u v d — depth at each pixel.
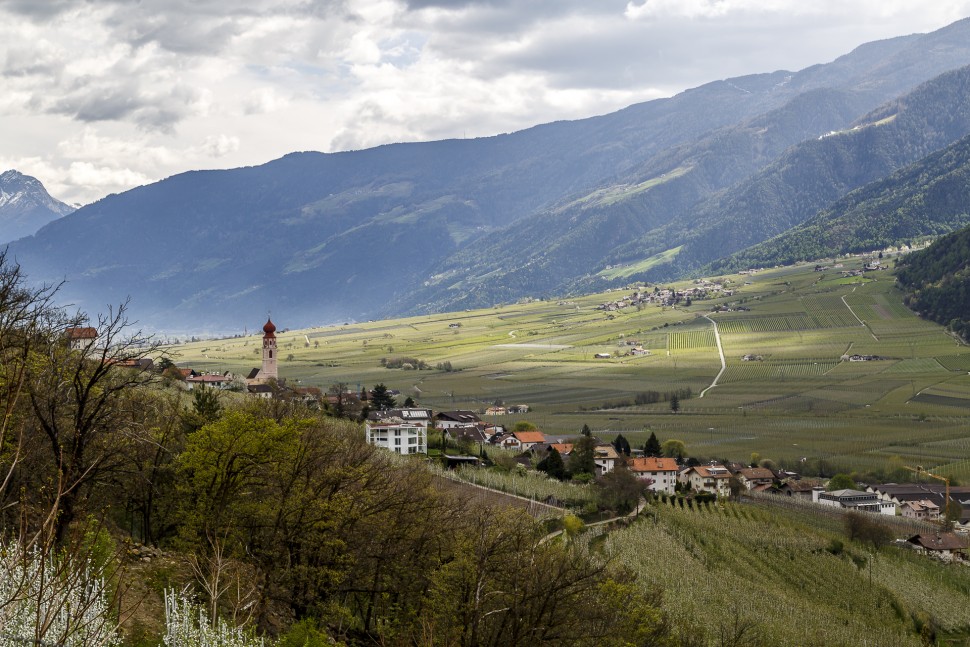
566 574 56.94
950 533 177.62
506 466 179.50
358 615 68.12
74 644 23.73
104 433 47.84
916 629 125.56
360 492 65.12
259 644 38.75
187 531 54.31
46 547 22.06
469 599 55.56
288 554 57.59
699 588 114.81
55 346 44.78
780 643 100.56
